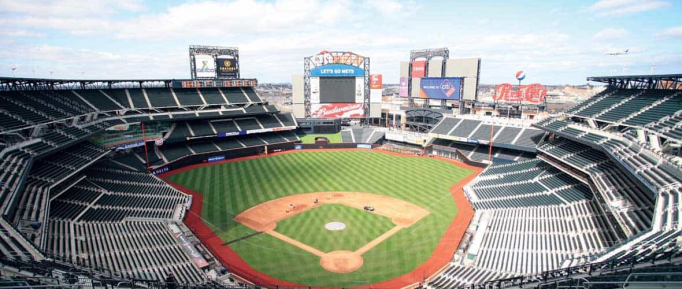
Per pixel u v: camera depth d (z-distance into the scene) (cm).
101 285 1994
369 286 3050
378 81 9556
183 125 7512
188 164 7012
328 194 5328
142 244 3459
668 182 2809
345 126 10356
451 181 5975
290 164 7181
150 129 6900
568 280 1788
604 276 1712
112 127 6081
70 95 6244
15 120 4447
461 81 8469
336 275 3206
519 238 3606
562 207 4047
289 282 3103
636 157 3441
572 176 4475
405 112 9656
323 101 9119
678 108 4075
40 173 3931
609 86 5888
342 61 8938
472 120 7988
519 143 6631
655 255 1802
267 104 8725
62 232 3256
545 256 3127
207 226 4178
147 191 4953
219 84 8256
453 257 3475
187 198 5012
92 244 3200
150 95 7512
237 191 5456
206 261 3372
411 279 3139
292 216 4478
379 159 7612
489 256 3375
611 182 3653
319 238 3891
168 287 2328
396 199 5109
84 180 4644
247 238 3884
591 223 3466
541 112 8575
